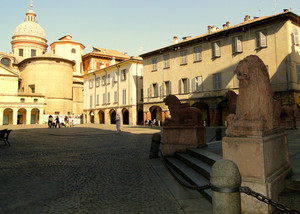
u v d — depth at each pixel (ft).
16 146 42.52
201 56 102.53
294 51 80.43
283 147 13.01
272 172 11.36
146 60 127.03
